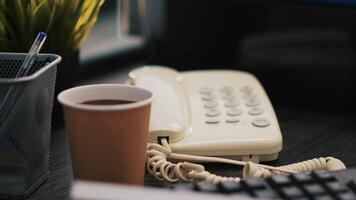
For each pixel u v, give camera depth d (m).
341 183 0.50
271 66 0.94
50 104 0.62
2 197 0.58
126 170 0.53
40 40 0.63
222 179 0.59
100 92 0.58
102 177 0.53
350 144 0.73
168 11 1.03
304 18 0.90
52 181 0.61
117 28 1.15
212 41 1.01
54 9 0.71
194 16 1.01
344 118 0.84
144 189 0.42
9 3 0.70
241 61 0.99
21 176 0.58
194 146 0.65
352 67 0.87
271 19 0.94
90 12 0.76
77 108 0.51
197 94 0.79
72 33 0.74
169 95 0.73
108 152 0.52
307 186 0.50
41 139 0.60
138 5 1.19
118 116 0.51
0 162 0.57
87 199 0.41
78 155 0.53
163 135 0.65
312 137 0.75
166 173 0.61
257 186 0.50
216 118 0.71
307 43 0.90
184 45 1.03
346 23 0.87
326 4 0.86
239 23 0.98
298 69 0.91
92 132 0.52
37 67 0.63
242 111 0.73
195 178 0.60
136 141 0.53
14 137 0.57
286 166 0.63
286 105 0.90
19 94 0.56
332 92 0.88
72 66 0.75
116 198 0.41
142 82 0.77
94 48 1.08
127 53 1.10
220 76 0.86
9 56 0.64
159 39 1.05
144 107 0.53
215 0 0.99
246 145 0.66
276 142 0.66
